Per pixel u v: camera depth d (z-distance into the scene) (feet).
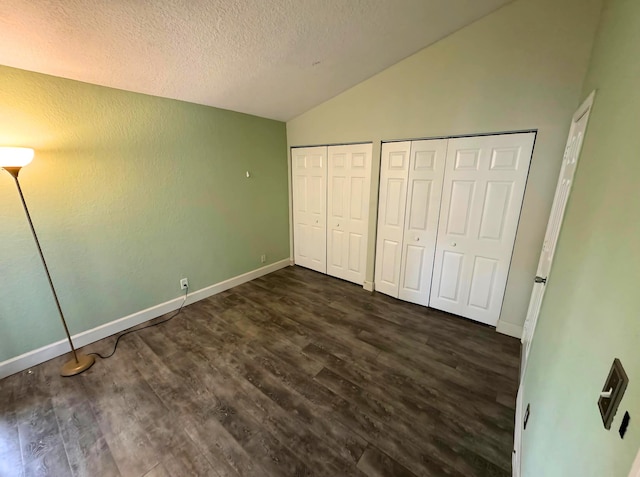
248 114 11.39
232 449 5.16
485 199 8.41
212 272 11.23
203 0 5.14
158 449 5.16
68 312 7.77
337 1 5.87
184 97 9.02
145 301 9.36
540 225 7.58
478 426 5.59
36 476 4.75
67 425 5.65
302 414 5.88
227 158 10.93
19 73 6.31
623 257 2.12
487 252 8.68
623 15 3.61
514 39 7.06
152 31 5.69
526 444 4.27
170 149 9.20
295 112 11.93
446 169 8.90
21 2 4.44
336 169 11.87
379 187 10.63
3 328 6.81
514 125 7.47
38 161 6.81
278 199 13.48
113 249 8.38
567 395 2.85
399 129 9.57
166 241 9.59
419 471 4.77
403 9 6.49
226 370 7.16
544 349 4.41
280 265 14.29
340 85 10.02
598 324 2.41
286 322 9.37
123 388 6.58
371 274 11.59
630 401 1.58
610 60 3.91
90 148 7.55
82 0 4.62
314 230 13.46
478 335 8.61
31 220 6.78
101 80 7.24
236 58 7.28
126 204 8.45
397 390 6.51
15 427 5.61
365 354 7.76
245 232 12.24
